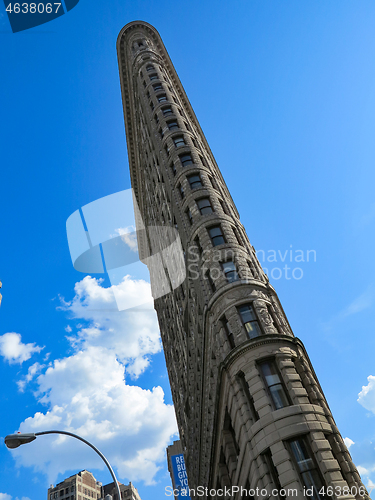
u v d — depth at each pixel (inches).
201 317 1387.8
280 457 799.7
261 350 987.3
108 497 641.0
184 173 1686.8
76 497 4820.4
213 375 1300.4
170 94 2348.7
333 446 831.7
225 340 1112.2
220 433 1168.8
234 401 975.6
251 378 949.2
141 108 2608.3
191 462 2028.8
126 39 3230.8
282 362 962.7
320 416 868.0
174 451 3218.5
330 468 773.9
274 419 850.8
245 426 911.7
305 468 787.4
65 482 5027.1
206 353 1326.3
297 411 859.4
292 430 827.4
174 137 1948.8
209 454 1456.7
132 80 3004.4
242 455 928.3
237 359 1007.0
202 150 1916.8
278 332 1078.4
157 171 2132.1
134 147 3272.6
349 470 792.9
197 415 1705.2
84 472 5255.9
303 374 967.6
